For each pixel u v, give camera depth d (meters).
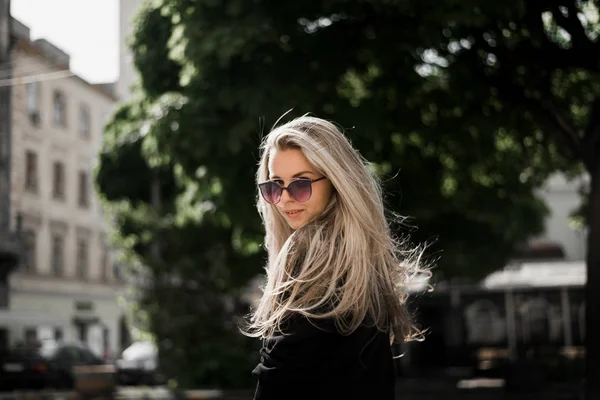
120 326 48.75
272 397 1.51
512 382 16.78
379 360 1.58
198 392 16.64
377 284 1.69
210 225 17.78
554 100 9.93
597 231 8.75
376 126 9.99
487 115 10.74
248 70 9.58
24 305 37.59
